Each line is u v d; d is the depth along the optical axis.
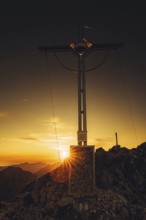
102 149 48.88
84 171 33.97
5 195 130.12
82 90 35.56
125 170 46.31
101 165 45.12
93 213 34.22
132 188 43.28
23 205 40.62
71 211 34.91
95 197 34.97
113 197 38.16
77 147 34.31
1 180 143.62
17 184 141.62
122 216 34.91
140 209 36.69
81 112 35.06
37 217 36.62
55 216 35.62
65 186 41.22
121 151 50.28
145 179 45.41
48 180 44.53
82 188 33.94
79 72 35.97
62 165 45.75
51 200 39.25
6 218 37.00
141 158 48.91
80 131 34.56
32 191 42.66
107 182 42.06
